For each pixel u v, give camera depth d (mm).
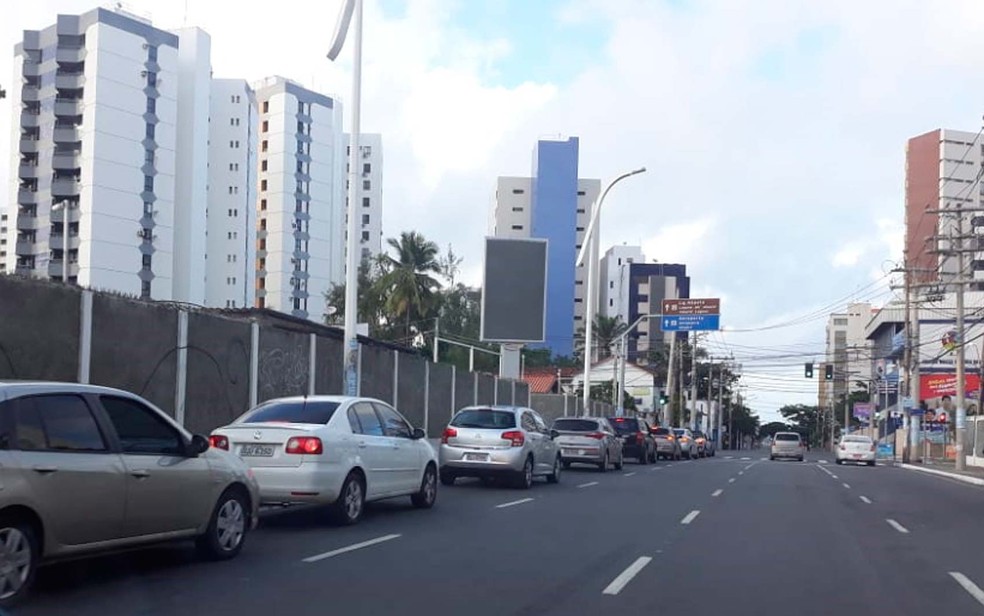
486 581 10867
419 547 13109
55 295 15797
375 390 27750
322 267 79625
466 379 35656
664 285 106000
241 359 20625
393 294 59938
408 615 9047
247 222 68875
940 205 68188
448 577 11000
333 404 15117
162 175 59688
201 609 9016
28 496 8586
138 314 17562
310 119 78750
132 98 58219
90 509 9219
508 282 41531
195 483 10703
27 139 58875
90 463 9273
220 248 67625
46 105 58250
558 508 19031
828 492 26641
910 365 60469
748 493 25047
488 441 22516
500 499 20375
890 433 83062
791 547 14633
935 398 71000
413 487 17031
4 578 8453
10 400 8766
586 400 43500
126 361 17266
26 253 58594
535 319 41469
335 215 83250
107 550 9609
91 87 57031
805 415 171875
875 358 84375
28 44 58969
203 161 62750
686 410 108062
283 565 11367
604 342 89562
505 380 40188
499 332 41281
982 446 55312
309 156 78562
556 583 10930
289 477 13875
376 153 101438
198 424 19156
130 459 9789
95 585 9914
